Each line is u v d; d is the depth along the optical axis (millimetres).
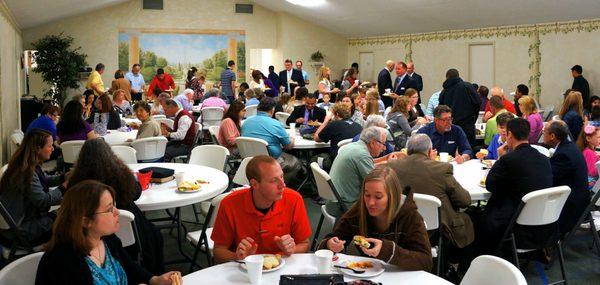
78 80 13562
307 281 2186
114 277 2312
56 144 6609
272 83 12695
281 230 2732
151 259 3297
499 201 3818
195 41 15445
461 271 4078
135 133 7008
